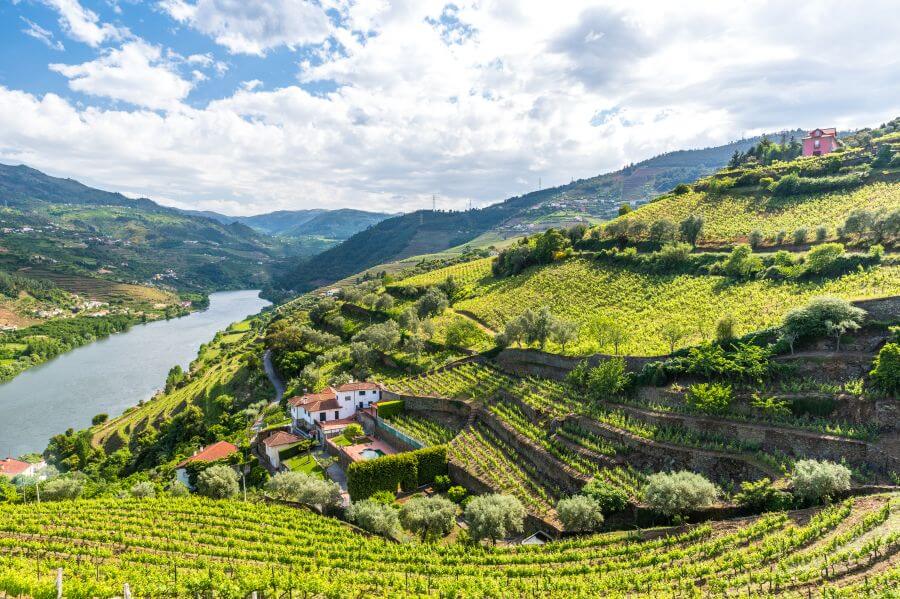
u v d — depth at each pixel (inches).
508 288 5064.0
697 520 1786.4
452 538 2129.7
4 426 5004.9
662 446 2091.5
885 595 1103.6
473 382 3388.3
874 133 6486.2
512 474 2425.0
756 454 1911.9
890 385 1785.2
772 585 1306.6
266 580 1617.9
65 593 1483.8
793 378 2086.6
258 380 5088.6
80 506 2442.2
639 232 4825.3
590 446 2276.1
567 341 3253.0
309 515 2320.4
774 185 4849.9
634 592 1448.1
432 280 6486.2
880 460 1681.8
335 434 3432.6
